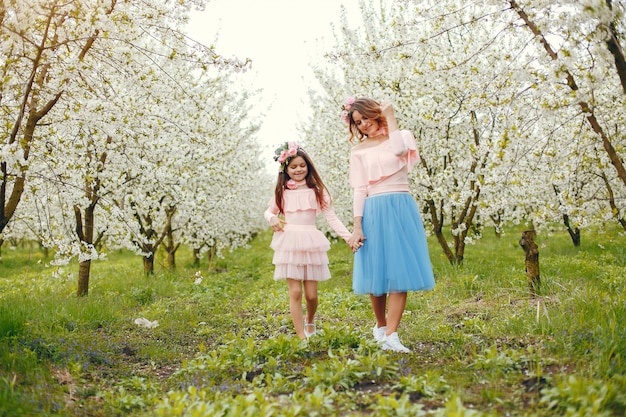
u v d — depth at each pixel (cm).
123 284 886
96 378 359
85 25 431
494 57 572
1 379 296
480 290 630
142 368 398
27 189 642
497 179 562
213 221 1168
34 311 532
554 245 1098
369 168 385
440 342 402
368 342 350
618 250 876
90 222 724
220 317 587
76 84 531
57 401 296
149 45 888
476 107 529
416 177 841
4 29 399
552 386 266
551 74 405
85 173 598
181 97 863
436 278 779
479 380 295
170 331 520
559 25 395
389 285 367
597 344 319
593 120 435
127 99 579
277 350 366
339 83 1062
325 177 1318
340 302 639
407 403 247
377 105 393
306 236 427
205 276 1065
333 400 270
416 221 380
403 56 552
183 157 757
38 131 579
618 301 425
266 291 791
